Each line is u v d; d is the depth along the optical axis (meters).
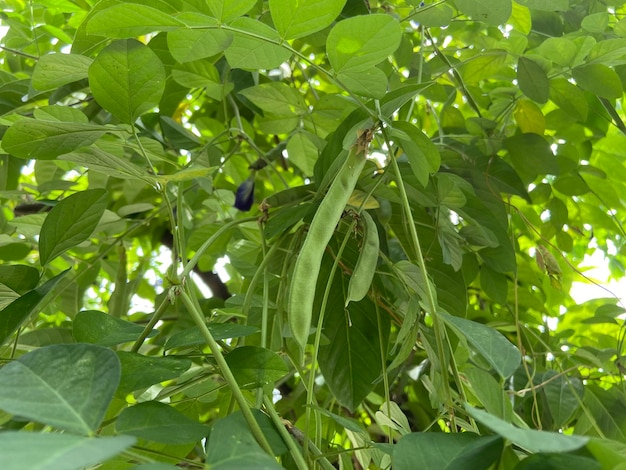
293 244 0.33
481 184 0.43
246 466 0.15
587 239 0.61
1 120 0.30
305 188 0.34
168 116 0.47
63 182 0.44
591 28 0.38
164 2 0.28
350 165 0.28
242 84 0.47
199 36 0.26
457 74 0.45
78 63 0.29
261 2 0.41
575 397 0.38
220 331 0.24
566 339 0.55
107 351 0.17
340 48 0.25
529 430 0.15
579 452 0.17
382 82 0.27
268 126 0.44
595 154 0.55
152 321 0.26
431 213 0.40
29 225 0.41
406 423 0.32
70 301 0.52
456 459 0.18
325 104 0.42
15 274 0.27
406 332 0.31
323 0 0.24
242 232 0.49
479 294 0.55
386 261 0.34
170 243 0.60
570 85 0.43
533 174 0.45
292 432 0.25
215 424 0.17
